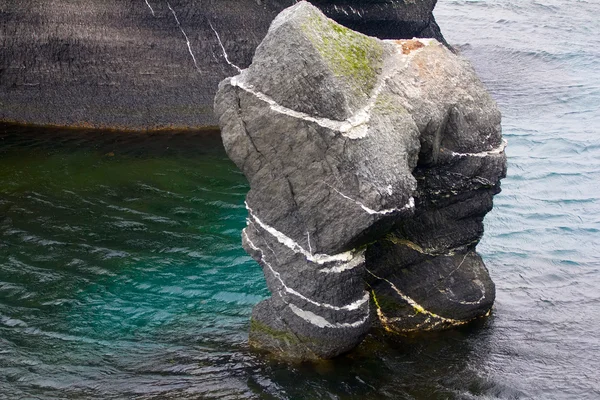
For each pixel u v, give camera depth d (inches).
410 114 311.0
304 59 287.0
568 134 672.4
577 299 406.3
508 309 392.2
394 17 717.3
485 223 503.8
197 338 365.1
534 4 1248.2
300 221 305.3
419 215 349.7
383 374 331.6
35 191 530.0
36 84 634.8
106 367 340.5
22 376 333.1
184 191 542.9
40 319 383.2
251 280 426.0
